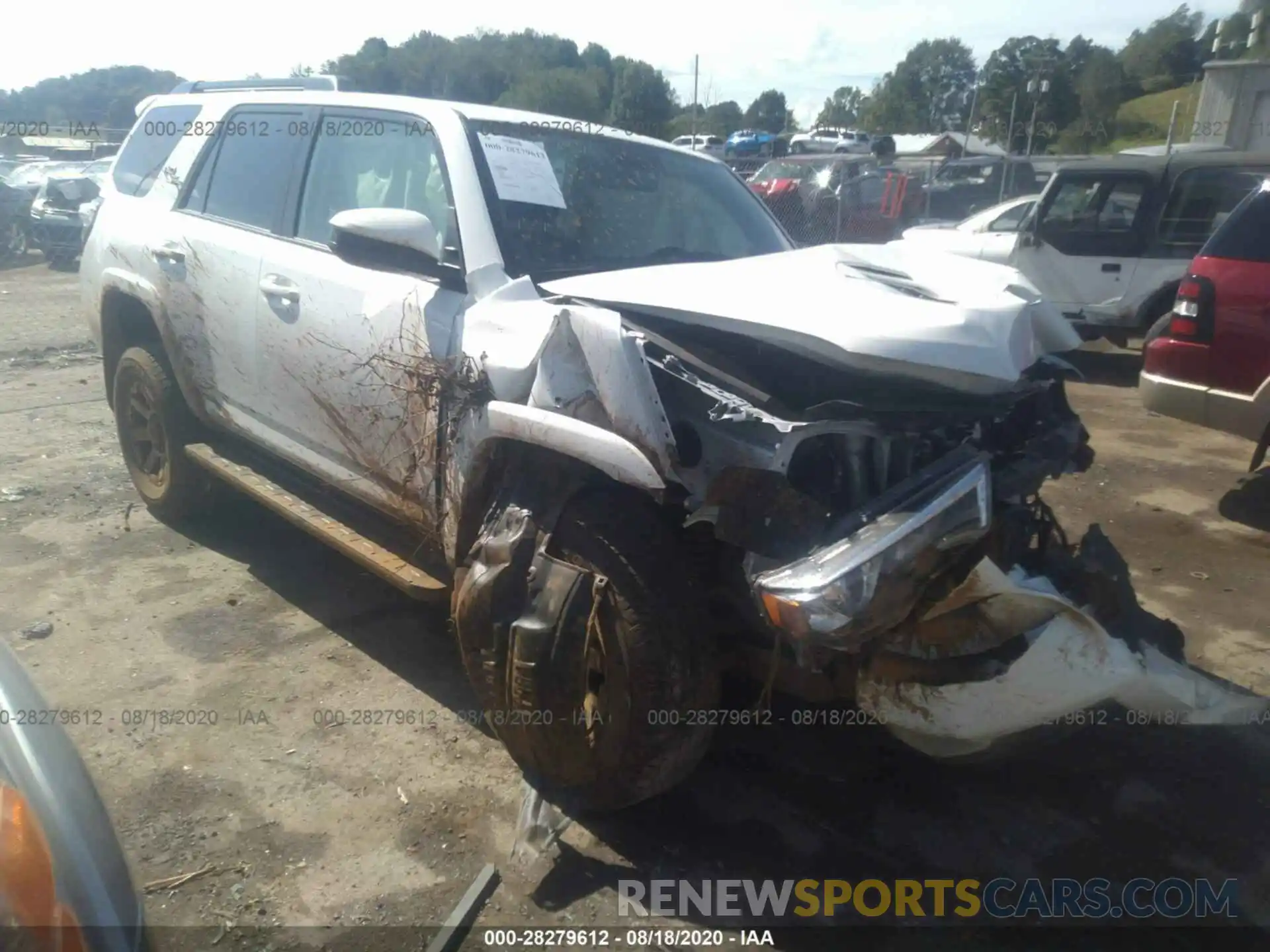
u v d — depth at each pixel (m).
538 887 2.66
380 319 3.30
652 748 2.62
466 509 3.01
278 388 3.84
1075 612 2.48
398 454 3.29
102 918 1.79
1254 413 5.17
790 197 13.82
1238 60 19.53
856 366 2.51
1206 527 5.31
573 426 2.58
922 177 16.11
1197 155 8.76
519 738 2.80
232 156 4.36
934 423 2.66
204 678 3.60
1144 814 3.03
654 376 2.65
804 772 3.17
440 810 2.95
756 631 2.81
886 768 3.20
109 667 3.65
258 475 4.21
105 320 4.96
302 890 2.63
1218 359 5.27
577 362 2.64
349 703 3.47
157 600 4.19
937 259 3.46
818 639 2.25
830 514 2.44
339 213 3.33
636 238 3.62
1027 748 2.67
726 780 3.12
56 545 4.72
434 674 3.68
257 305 3.86
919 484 2.41
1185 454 6.64
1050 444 3.10
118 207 4.96
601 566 2.60
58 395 7.77
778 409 2.61
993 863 2.81
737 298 2.71
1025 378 2.99
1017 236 9.59
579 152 3.73
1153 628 2.99
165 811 2.90
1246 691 3.29
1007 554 2.63
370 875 2.69
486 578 2.71
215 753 3.17
